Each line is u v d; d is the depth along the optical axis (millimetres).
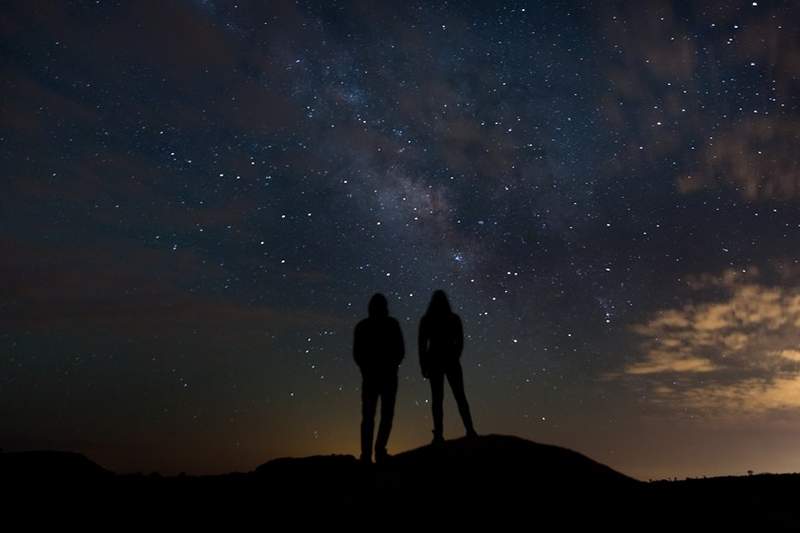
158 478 7172
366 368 7160
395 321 7305
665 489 6086
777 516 5547
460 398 7348
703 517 5422
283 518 5559
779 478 6812
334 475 6738
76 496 6426
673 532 5098
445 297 7594
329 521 5363
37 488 6555
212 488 6621
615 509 5371
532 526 5051
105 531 5469
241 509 5906
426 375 7449
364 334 7223
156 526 5590
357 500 5633
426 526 5090
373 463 6844
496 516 5172
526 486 5539
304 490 6180
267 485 6508
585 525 5105
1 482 6707
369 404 7078
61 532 5469
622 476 5992
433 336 7445
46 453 7742
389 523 5195
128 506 6109
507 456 5941
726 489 6285
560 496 5445
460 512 5238
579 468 5887
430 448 6316
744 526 5285
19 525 5633
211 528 5500
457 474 5734
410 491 5605
